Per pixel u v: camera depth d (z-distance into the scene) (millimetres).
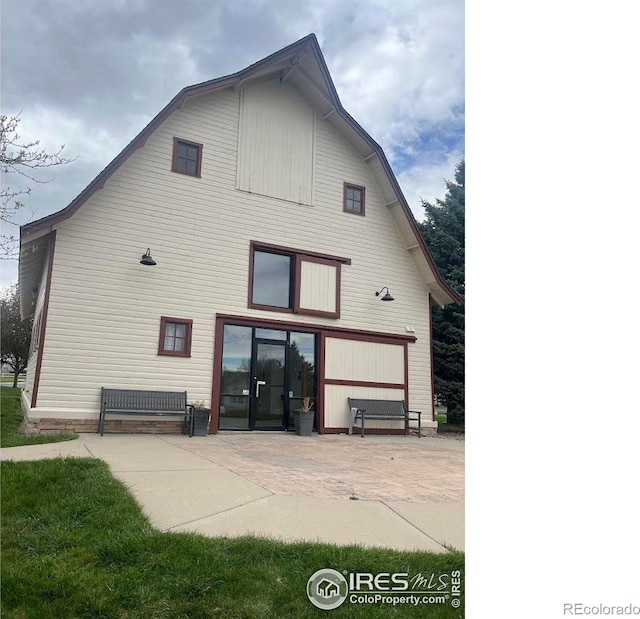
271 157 11898
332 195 12602
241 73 11219
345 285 12500
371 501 4898
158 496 4633
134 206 10258
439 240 18547
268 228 11648
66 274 9531
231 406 10914
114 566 3160
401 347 13062
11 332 25422
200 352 10539
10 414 12898
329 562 3336
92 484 4680
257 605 2857
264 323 11305
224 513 4258
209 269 10844
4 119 6629
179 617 2730
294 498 4816
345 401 12094
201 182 10992
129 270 10078
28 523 3811
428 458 8211
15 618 2627
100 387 9586
